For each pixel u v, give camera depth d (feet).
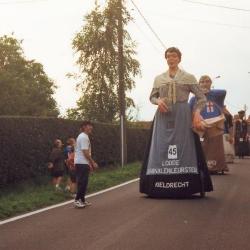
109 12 118.01
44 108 237.66
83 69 120.88
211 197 41.78
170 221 32.40
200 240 27.43
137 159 110.11
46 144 69.15
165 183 41.55
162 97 41.68
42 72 250.98
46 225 33.01
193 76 41.47
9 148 60.23
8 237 29.58
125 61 118.01
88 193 49.80
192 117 41.29
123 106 92.32
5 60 236.84
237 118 90.33
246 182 51.98
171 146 41.47
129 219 33.60
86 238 28.63
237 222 31.78
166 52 41.86
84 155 40.65
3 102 215.51
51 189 57.57
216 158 59.21
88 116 119.44
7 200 46.44
